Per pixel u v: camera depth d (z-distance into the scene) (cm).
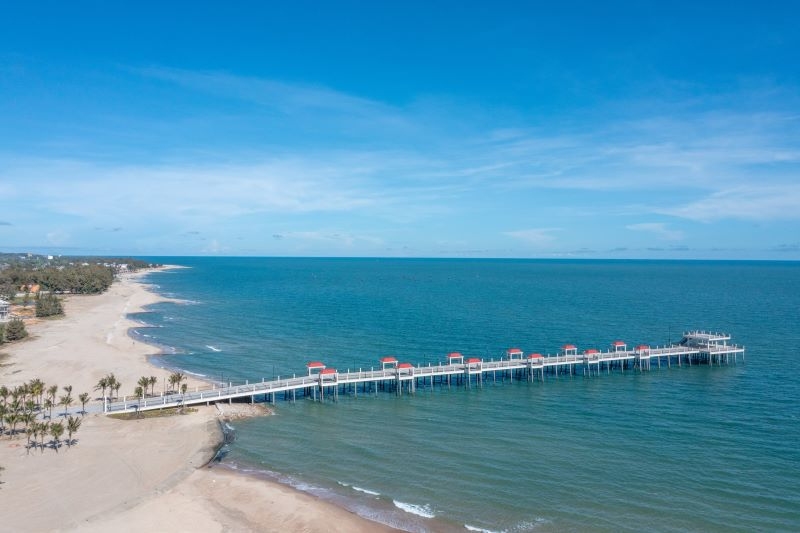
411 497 5216
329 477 5653
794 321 16125
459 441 6712
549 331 14550
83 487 5072
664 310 18862
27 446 5934
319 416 7712
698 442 6606
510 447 6494
